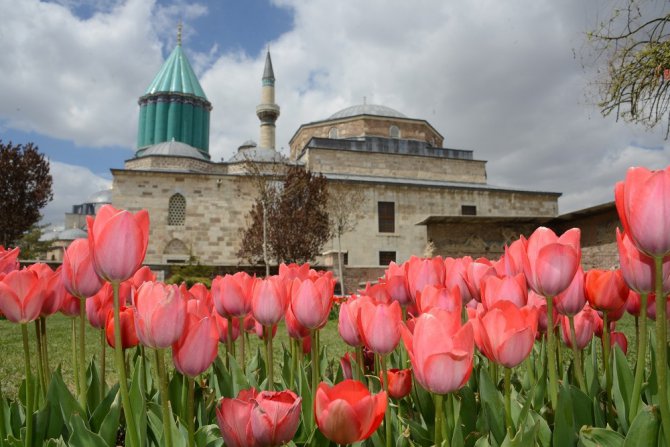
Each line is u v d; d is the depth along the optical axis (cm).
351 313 229
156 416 211
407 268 270
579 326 250
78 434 177
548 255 184
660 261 155
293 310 210
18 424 235
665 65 915
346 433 137
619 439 173
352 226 3728
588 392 230
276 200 3095
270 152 4753
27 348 201
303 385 222
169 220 3656
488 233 3366
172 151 4791
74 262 205
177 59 8088
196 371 166
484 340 172
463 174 4834
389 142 4819
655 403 206
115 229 160
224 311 268
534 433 159
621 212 164
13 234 2958
